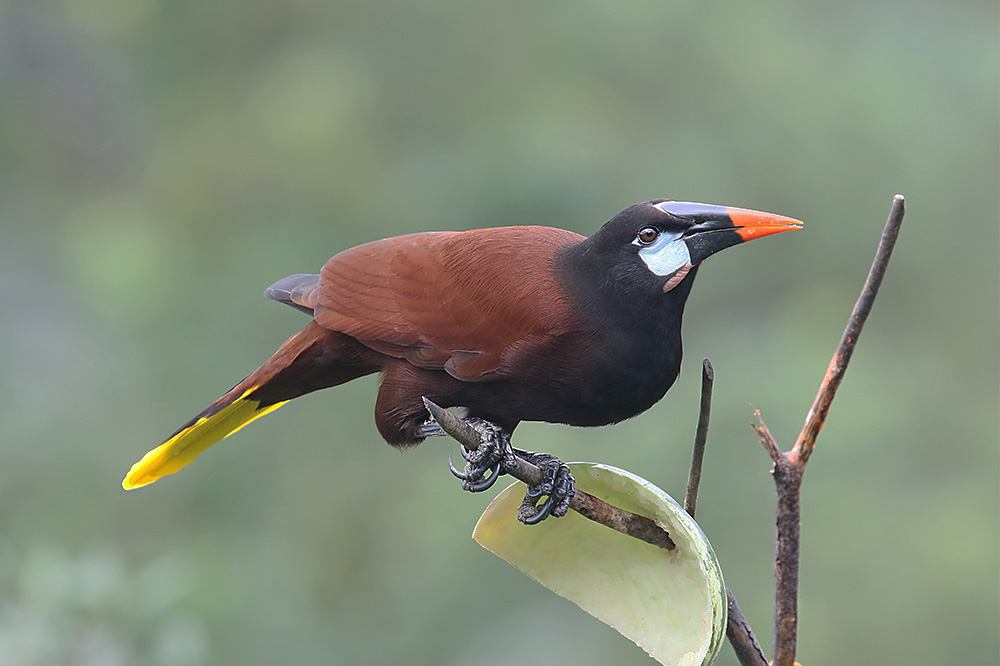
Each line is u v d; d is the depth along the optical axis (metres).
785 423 13.19
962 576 13.02
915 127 15.69
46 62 16.89
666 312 6.44
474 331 6.61
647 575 5.46
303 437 13.31
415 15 16.12
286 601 12.49
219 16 17.00
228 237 15.75
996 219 15.56
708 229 6.35
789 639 4.36
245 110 16.50
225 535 12.97
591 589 5.56
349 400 13.40
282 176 15.81
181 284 14.91
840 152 15.52
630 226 6.40
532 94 15.62
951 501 13.67
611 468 5.47
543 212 14.13
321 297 7.09
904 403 14.42
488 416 6.89
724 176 15.30
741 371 13.74
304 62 16.33
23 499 12.91
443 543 12.74
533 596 12.52
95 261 15.53
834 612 12.83
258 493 13.16
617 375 6.45
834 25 16.52
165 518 13.06
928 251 15.55
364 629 12.55
